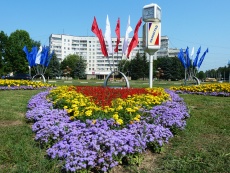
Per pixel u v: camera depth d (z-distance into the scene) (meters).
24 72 47.47
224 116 8.05
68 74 76.56
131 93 9.30
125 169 3.95
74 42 116.12
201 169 3.93
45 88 18.77
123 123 5.20
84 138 4.16
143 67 67.25
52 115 5.74
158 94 9.52
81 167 3.49
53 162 3.81
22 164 3.81
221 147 4.95
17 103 9.84
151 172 3.86
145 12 16.39
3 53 45.41
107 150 3.92
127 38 14.69
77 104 6.54
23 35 51.47
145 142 4.40
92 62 117.81
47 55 24.77
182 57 23.20
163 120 5.61
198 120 7.36
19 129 5.77
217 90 14.95
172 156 4.42
